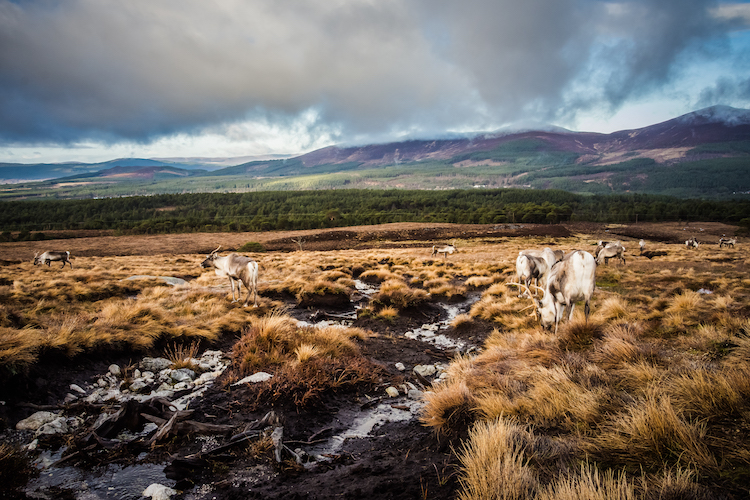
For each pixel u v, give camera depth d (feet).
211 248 196.24
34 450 14.58
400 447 16.22
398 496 11.72
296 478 13.84
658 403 13.53
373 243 212.84
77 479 13.29
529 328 35.09
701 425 12.12
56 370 20.52
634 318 30.96
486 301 48.14
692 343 21.54
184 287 53.21
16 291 44.47
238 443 15.89
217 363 25.77
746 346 18.85
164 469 14.14
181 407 18.90
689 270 67.21
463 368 24.97
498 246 181.68
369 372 25.61
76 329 23.73
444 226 282.56
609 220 388.16
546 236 237.66
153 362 24.07
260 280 63.21
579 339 25.04
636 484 9.98
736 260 96.89
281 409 19.21
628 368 17.87
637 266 83.30
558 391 16.43
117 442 15.37
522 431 13.44
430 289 58.80
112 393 19.99
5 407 16.63
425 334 40.29
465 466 12.51
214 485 13.26
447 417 17.01
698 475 9.93
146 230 321.73
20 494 12.23
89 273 67.05
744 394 13.30
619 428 12.62
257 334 28.17
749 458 10.11
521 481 10.30
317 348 26.76
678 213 389.60
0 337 19.15
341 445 16.98
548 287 30.04
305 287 52.85
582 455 11.98
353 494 12.09
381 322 43.88
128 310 30.89
